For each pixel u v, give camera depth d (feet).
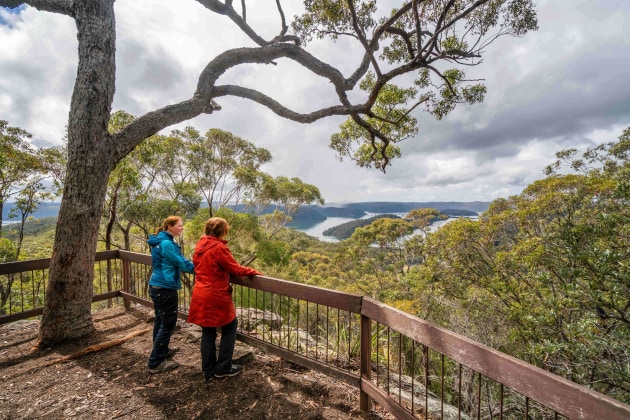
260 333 14.17
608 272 16.75
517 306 31.24
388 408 7.04
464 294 42.50
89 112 11.96
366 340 8.07
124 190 49.19
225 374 9.51
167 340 10.16
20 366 10.36
